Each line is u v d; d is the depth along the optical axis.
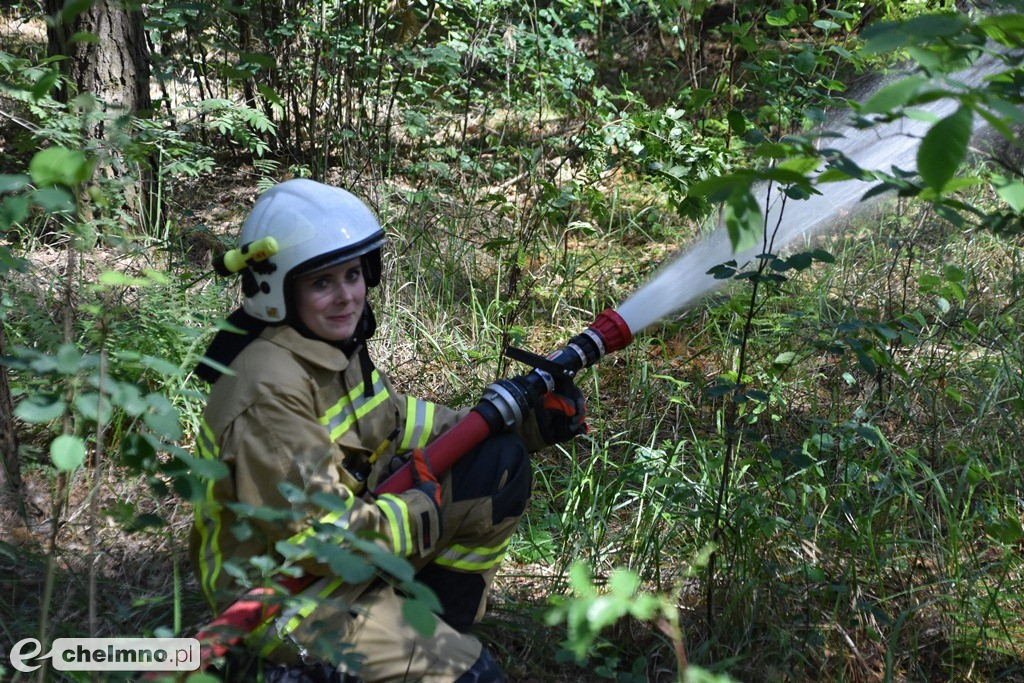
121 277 1.64
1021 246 4.82
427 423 2.55
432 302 4.57
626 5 6.21
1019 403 3.53
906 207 5.01
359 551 2.09
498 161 6.27
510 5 6.33
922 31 1.46
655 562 2.87
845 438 3.10
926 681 2.60
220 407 2.15
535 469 3.44
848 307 4.30
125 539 2.96
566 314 4.59
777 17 3.49
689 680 1.46
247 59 2.06
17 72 3.60
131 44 4.95
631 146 5.01
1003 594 2.86
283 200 2.19
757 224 1.58
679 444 3.36
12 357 1.75
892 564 2.91
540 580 2.96
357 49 6.02
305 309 2.21
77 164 1.52
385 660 2.16
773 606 2.70
